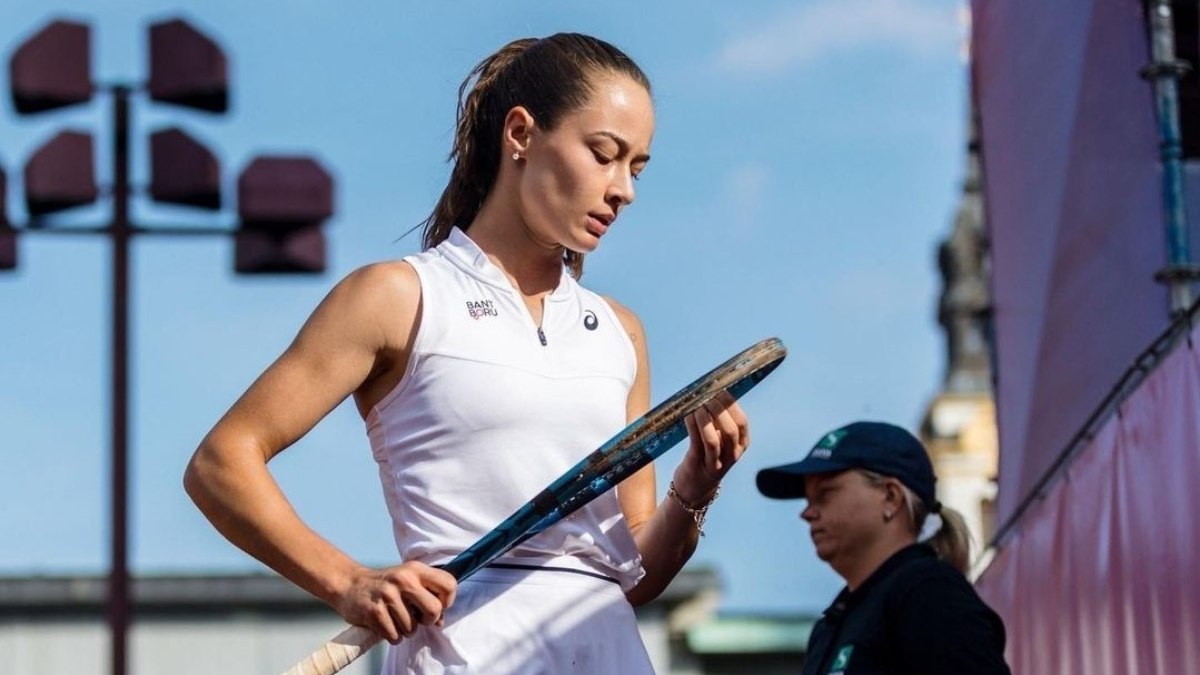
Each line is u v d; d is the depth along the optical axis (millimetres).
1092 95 6930
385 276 4324
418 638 4289
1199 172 6785
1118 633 6066
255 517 4176
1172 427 5492
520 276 4438
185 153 14281
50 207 14250
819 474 5672
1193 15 6918
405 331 4312
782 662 25734
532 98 4387
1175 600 5496
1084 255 7051
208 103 14453
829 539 5645
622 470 4266
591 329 4477
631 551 4453
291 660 24938
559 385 4359
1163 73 6648
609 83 4359
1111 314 6832
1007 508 8273
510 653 4270
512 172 4414
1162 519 5613
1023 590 7488
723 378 4324
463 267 4387
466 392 4305
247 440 4238
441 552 4289
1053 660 6973
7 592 24781
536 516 4207
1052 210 7383
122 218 14406
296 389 4262
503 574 4316
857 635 5359
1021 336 7918
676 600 25547
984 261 8898
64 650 24859
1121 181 6789
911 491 5633
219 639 24891
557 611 4309
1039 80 7496
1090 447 6477
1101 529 6270
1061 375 7305
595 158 4344
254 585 24984
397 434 4352
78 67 14352
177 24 14461
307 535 4184
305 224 14484
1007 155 8062
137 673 24828
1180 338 5559
